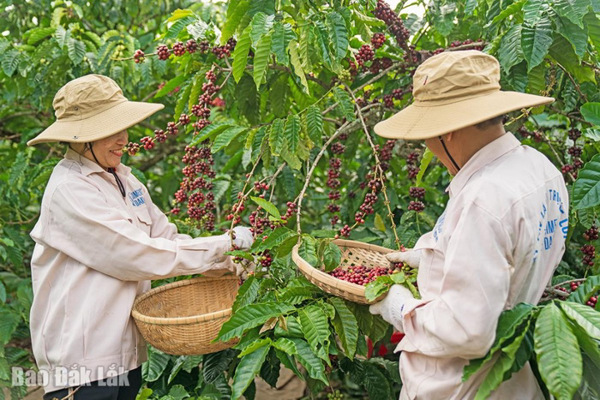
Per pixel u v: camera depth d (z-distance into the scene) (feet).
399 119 4.95
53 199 6.05
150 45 11.37
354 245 6.77
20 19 11.94
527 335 4.49
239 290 6.20
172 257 6.12
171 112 11.72
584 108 6.06
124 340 6.23
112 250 5.93
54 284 6.26
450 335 4.18
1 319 9.89
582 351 4.66
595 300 5.61
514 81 6.95
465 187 4.50
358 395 10.63
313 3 7.70
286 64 6.82
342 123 8.80
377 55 8.32
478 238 4.19
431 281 4.70
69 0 11.46
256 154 7.43
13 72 10.73
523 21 6.92
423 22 8.78
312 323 5.50
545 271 4.85
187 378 8.09
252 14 7.57
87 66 10.66
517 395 4.62
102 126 6.08
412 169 8.63
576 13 6.31
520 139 8.52
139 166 13.16
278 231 6.31
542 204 4.53
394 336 7.47
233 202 9.26
